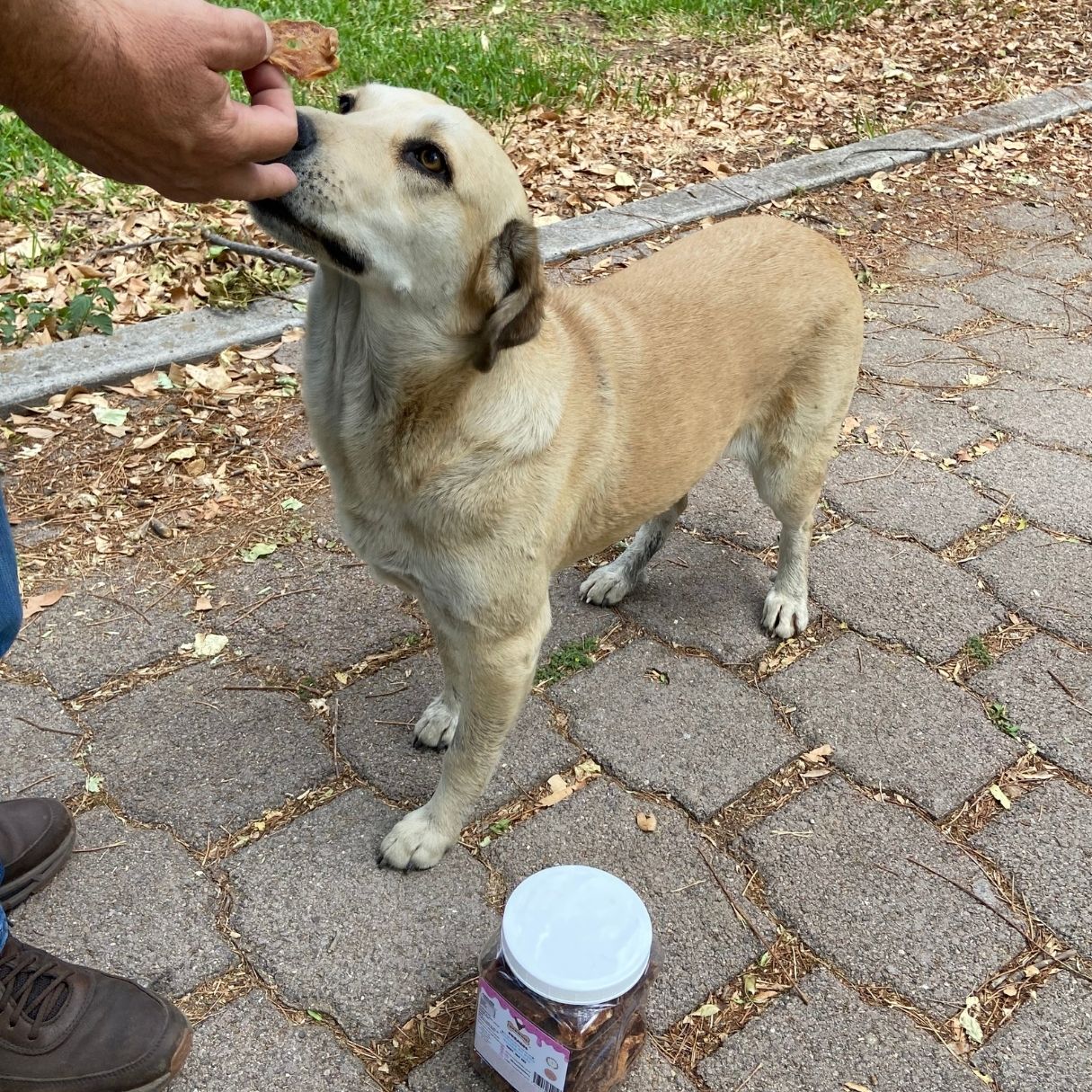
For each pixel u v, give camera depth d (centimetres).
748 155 241
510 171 83
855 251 203
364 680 112
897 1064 83
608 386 96
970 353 173
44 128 59
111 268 175
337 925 90
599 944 74
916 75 298
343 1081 80
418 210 78
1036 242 212
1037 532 136
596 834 99
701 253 109
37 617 116
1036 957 90
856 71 299
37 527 127
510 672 90
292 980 86
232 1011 84
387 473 85
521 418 85
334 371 85
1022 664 117
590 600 125
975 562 131
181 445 141
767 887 95
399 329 81
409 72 248
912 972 89
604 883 78
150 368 151
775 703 113
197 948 88
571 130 244
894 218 217
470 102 245
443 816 94
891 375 167
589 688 114
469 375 83
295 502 134
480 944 90
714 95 266
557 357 91
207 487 135
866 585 128
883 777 105
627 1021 77
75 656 112
